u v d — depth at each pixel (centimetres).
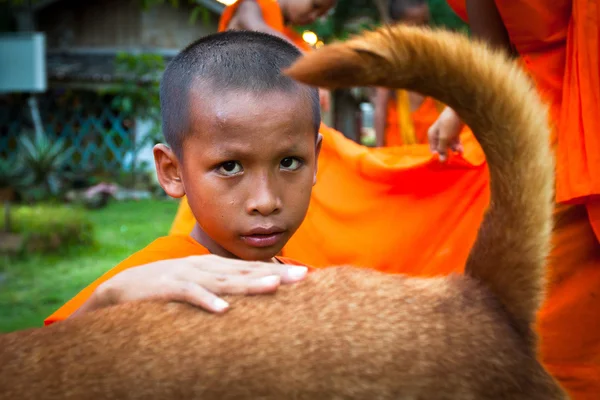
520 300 135
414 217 320
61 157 1870
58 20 2170
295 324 114
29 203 1623
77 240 999
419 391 112
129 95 1964
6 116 2128
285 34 428
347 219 327
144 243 1072
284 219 170
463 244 318
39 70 1897
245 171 168
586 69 246
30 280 795
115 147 2072
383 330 116
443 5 1233
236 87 166
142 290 133
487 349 121
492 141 139
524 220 136
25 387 106
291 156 169
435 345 117
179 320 115
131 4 2127
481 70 135
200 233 190
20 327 586
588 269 259
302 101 169
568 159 246
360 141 1213
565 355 263
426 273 320
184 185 181
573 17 252
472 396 116
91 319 117
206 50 175
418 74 131
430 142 306
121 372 107
